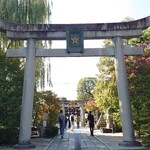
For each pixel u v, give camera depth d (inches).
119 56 607.5
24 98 594.2
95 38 627.5
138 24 610.5
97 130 1229.7
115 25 615.5
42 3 822.5
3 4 787.4
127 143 569.6
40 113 955.3
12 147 586.9
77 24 619.2
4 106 614.9
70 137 834.2
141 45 713.6
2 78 625.0
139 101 609.6
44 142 687.7
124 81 599.8
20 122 593.6
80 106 2134.6
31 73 604.1
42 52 614.5
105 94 931.3
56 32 620.4
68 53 613.9
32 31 617.6
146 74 618.2
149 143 551.5
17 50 617.9
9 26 611.5
